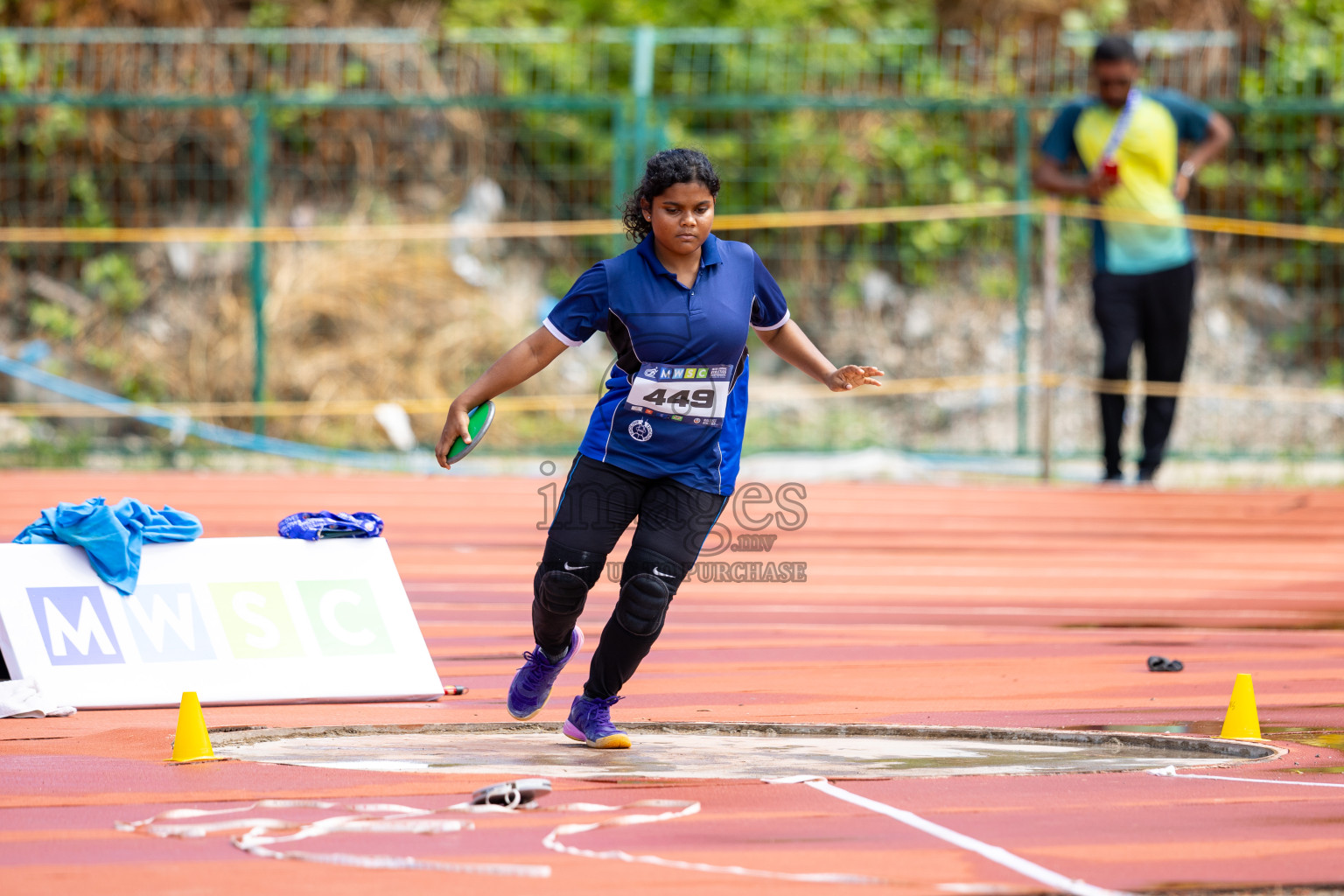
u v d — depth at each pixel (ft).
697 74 166.30
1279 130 162.71
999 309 159.74
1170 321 110.01
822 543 89.10
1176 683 49.80
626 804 31.81
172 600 46.11
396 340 145.69
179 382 143.74
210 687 44.93
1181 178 107.96
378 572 48.98
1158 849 28.45
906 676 51.34
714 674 51.67
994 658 55.26
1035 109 142.51
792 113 164.35
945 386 132.77
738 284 39.24
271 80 163.94
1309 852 28.27
